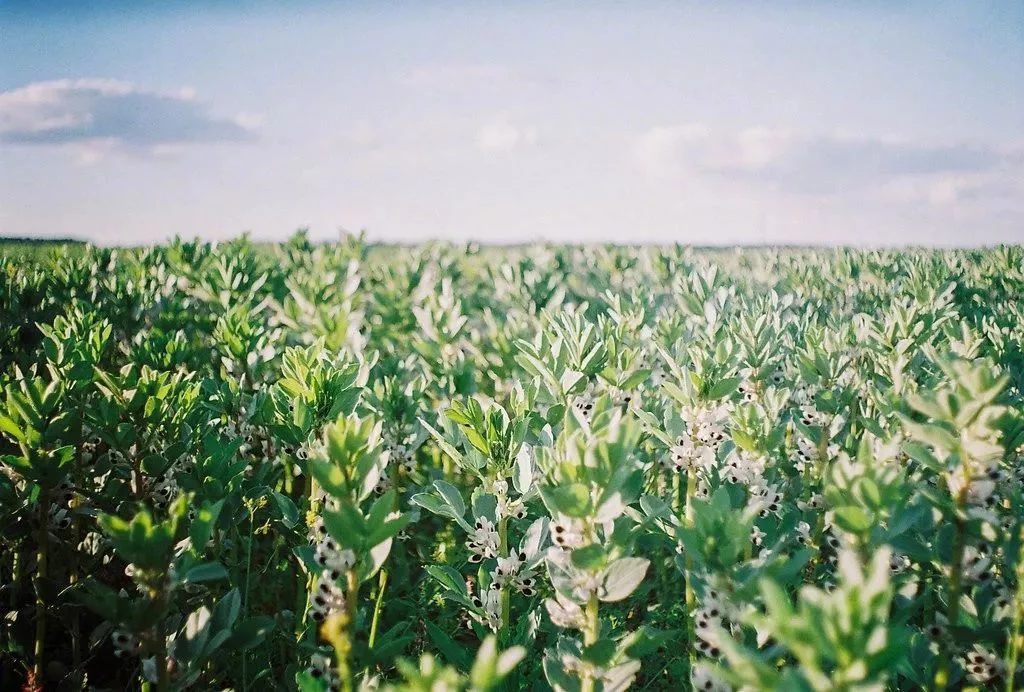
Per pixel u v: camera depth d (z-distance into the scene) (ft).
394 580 11.96
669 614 11.45
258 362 15.61
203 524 6.83
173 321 23.49
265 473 12.07
